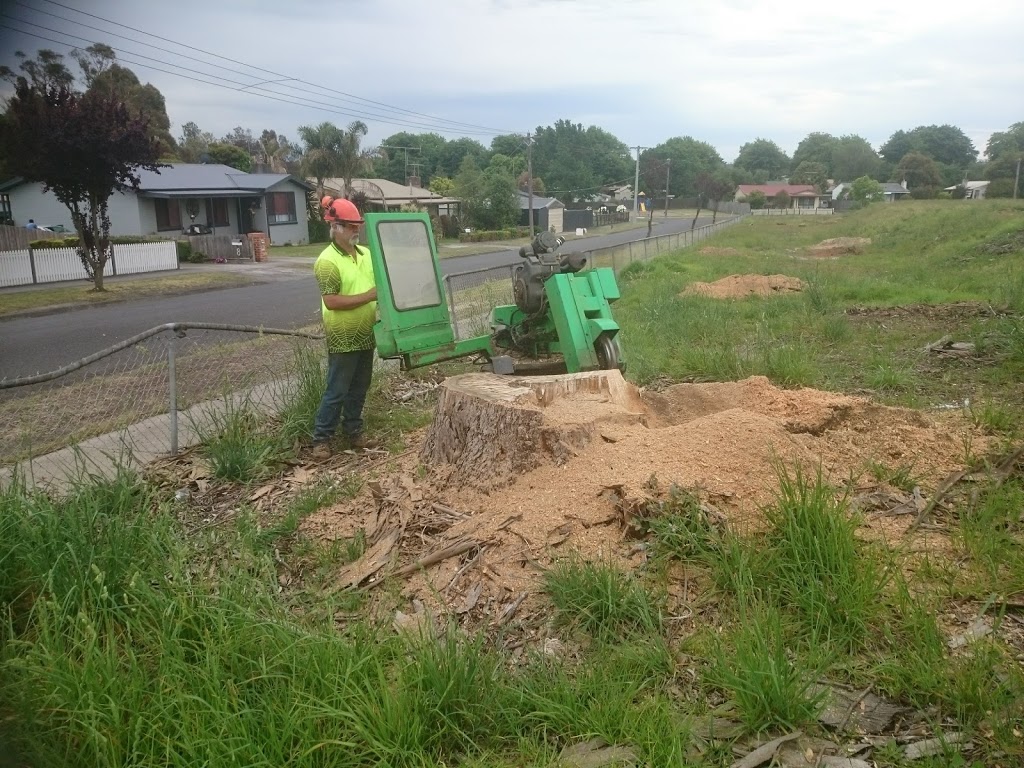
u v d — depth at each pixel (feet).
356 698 9.48
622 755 8.75
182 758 8.84
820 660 9.76
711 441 14.42
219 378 30.35
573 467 14.19
